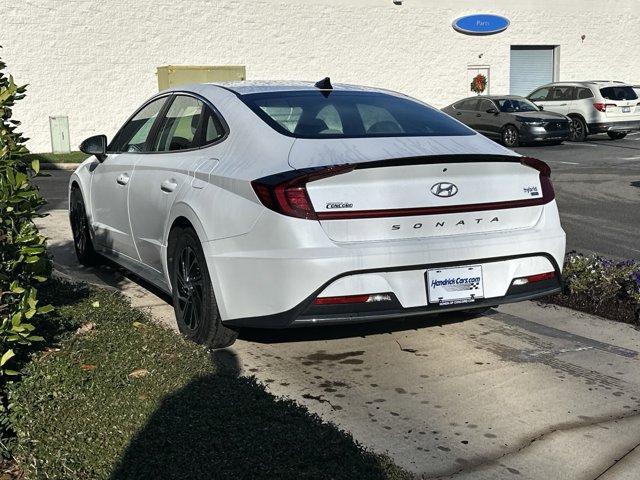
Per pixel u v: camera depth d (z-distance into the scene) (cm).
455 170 431
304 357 481
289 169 416
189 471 289
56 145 2077
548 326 547
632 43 3195
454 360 479
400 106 529
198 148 506
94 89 2225
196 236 468
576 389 435
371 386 438
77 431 321
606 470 347
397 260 410
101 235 647
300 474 290
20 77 2130
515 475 342
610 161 1781
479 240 434
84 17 2183
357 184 411
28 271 380
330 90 539
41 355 395
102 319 459
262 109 489
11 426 344
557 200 1198
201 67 2275
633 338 523
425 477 338
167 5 2300
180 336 439
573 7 3050
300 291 401
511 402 417
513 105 2294
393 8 2694
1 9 2081
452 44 2836
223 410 337
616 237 911
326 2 2567
